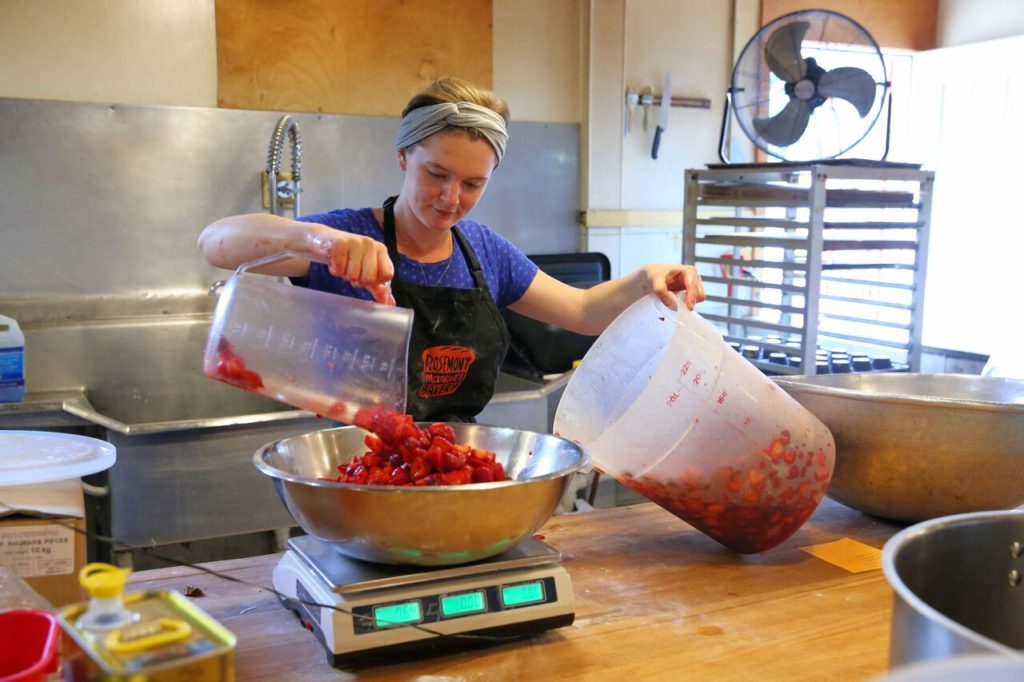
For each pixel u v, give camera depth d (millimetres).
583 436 1479
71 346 2877
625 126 3805
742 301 3293
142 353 2971
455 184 1586
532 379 2947
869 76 3188
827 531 1569
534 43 3613
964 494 1455
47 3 2854
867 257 4113
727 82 4012
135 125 2982
